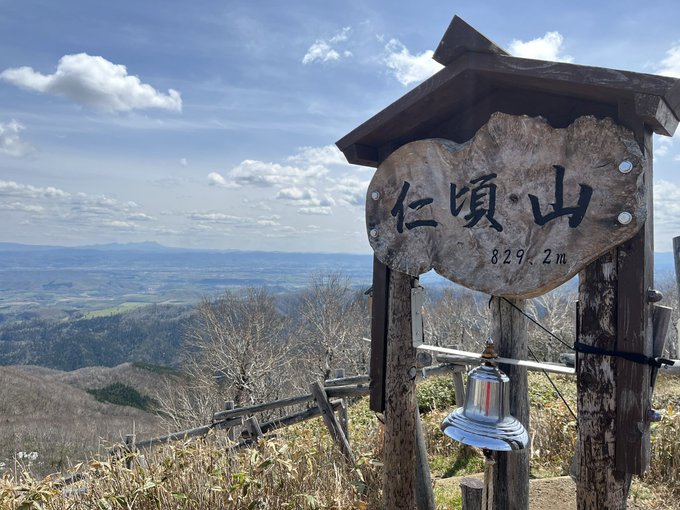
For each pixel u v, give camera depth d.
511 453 3.40
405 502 3.46
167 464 3.95
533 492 4.58
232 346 24.52
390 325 3.47
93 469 4.14
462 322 30.42
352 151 3.43
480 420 2.43
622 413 2.27
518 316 3.51
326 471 4.31
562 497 4.47
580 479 2.42
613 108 2.45
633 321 2.25
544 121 2.49
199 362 28.39
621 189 2.24
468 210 2.80
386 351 3.55
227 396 24.41
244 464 4.14
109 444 5.21
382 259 3.24
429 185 3.01
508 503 3.38
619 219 2.23
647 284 2.28
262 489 3.81
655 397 7.84
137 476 3.93
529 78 2.50
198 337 28.50
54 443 23.38
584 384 2.40
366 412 9.60
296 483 3.99
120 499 3.55
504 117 2.64
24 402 31.75
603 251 2.29
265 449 4.37
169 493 3.73
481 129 2.74
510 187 2.63
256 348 25.00
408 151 3.11
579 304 2.45
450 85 2.83
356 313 31.89
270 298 31.34
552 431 6.03
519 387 3.47
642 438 2.22
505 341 3.51
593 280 2.39
